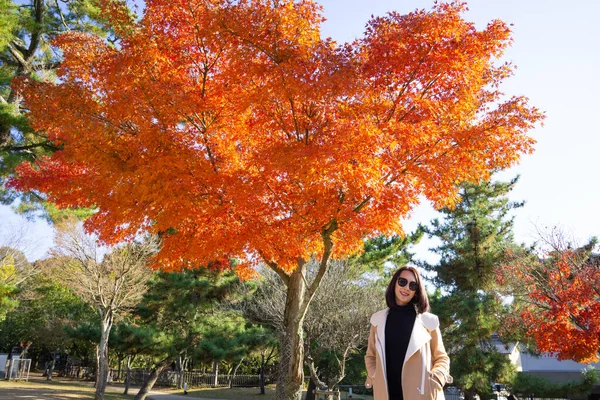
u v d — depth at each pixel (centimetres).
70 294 3881
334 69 682
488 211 2583
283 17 712
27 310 3891
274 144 771
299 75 684
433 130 715
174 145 765
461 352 2214
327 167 657
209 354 2291
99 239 917
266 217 824
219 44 763
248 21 707
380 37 750
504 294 2242
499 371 2114
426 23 727
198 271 2556
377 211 742
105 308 2214
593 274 1574
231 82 789
